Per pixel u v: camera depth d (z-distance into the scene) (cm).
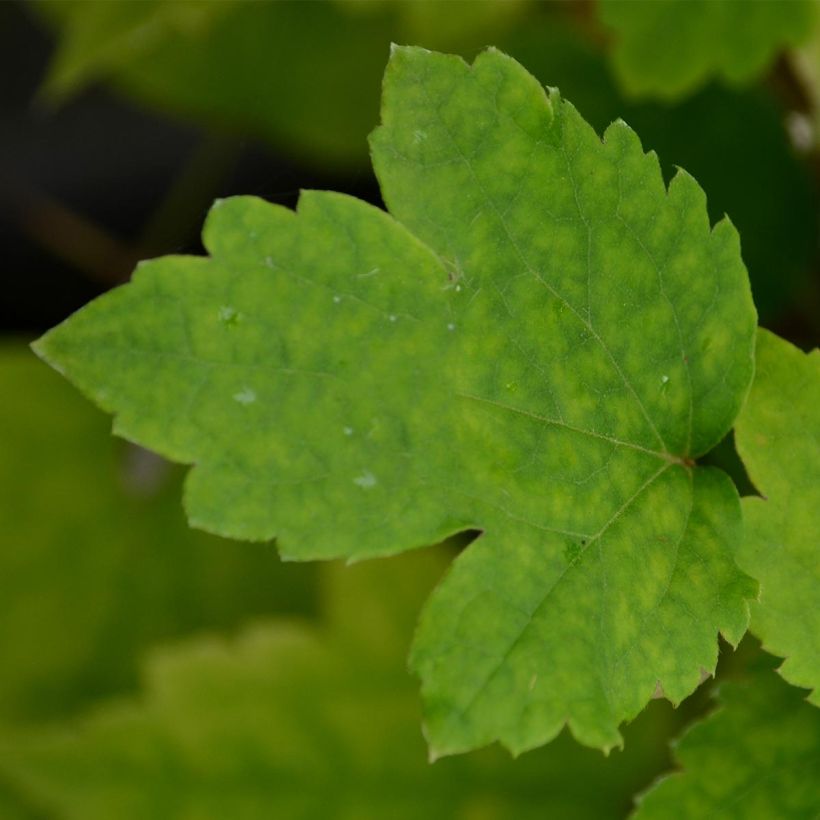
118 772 55
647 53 54
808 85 55
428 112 45
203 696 56
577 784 55
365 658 57
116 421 45
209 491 45
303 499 45
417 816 55
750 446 46
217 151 76
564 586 45
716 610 46
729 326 46
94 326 45
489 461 45
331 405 45
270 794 55
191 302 45
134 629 69
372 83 70
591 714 45
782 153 59
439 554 58
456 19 58
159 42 69
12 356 73
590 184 46
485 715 45
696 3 54
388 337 45
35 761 55
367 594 57
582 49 60
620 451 46
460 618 45
